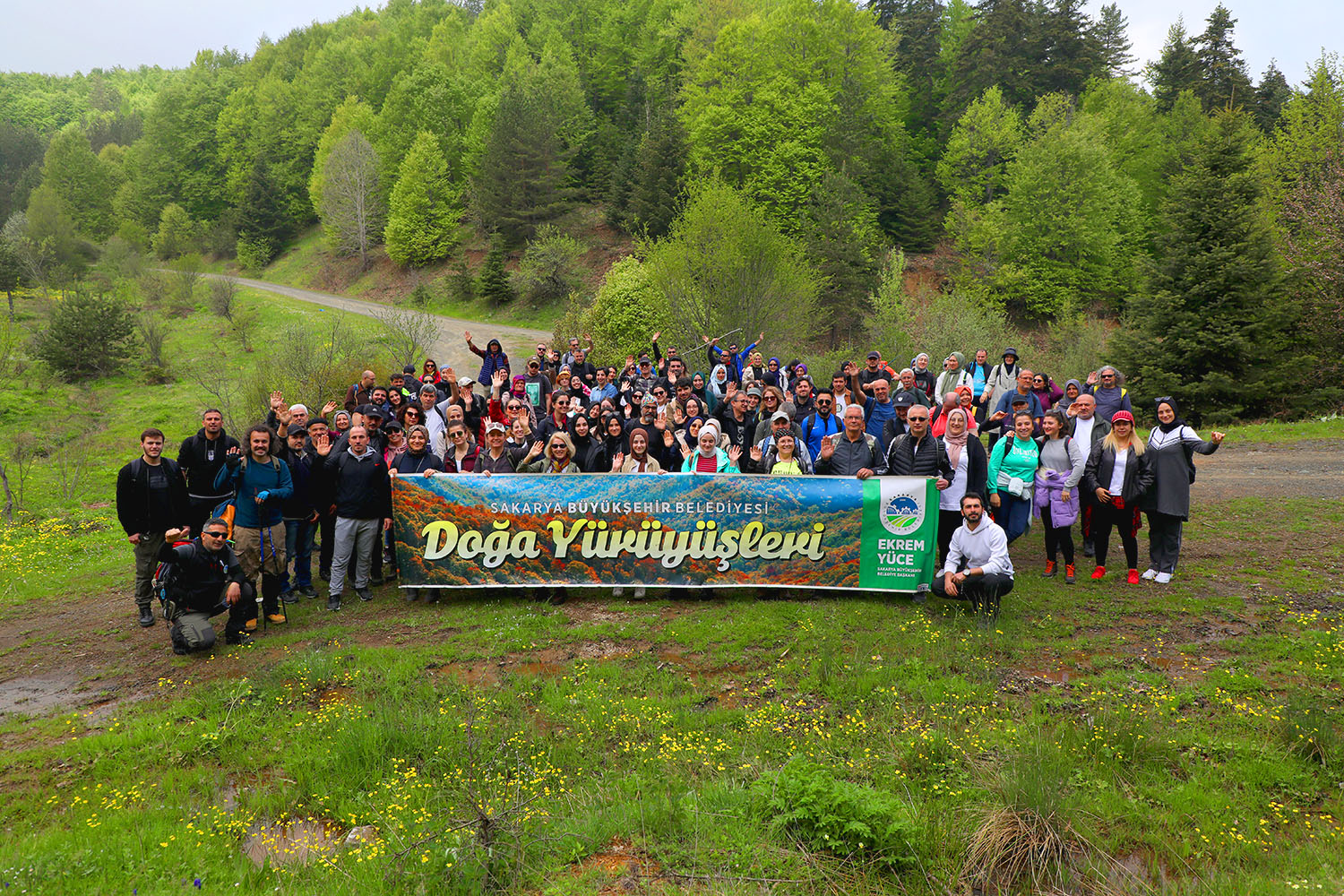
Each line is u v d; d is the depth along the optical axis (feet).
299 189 315.99
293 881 15.61
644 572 29.30
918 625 26.14
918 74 238.27
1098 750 19.29
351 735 20.17
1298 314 81.51
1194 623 26.04
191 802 18.35
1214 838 16.72
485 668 24.34
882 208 189.67
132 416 115.85
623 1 305.53
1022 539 36.04
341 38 420.77
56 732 21.56
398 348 117.19
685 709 21.79
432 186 243.40
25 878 15.10
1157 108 216.54
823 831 16.72
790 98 189.78
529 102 230.68
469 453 32.01
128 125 481.46
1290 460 52.34
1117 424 29.01
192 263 261.44
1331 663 22.85
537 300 200.13
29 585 37.27
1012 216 177.06
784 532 28.89
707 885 15.51
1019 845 16.46
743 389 42.83
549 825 17.20
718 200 115.24
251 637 27.12
